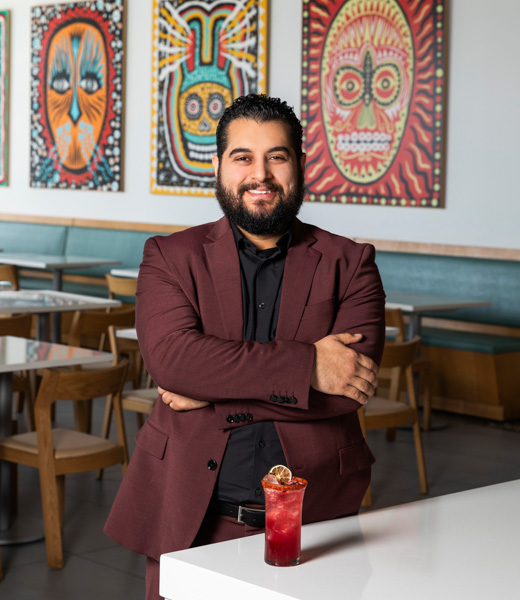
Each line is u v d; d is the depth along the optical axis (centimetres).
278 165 172
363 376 171
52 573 347
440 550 139
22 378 501
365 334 179
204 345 169
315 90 762
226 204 175
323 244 184
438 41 691
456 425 618
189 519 167
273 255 179
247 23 803
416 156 708
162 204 887
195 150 852
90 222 948
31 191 1011
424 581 126
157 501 175
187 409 172
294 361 166
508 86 664
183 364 169
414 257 708
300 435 169
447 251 697
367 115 733
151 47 883
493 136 673
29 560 359
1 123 1027
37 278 981
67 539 385
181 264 181
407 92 709
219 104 830
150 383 579
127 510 177
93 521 408
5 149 1027
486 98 675
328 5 749
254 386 166
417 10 699
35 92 991
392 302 589
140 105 898
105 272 920
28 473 478
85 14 935
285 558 132
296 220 186
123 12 901
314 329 177
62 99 964
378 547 141
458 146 691
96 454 359
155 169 887
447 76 692
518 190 663
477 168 682
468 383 637
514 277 660
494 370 621
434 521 155
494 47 669
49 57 973
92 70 934
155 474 176
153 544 175
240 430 170
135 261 895
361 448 178
